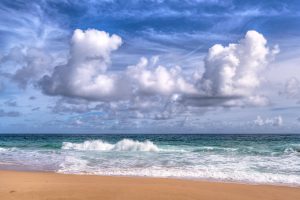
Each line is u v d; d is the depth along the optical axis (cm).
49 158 2094
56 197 879
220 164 1717
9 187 1025
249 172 1456
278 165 1669
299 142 3912
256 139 5216
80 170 1550
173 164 1733
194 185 1105
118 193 941
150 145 2767
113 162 1845
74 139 5944
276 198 933
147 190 993
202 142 4178
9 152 2600
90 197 885
